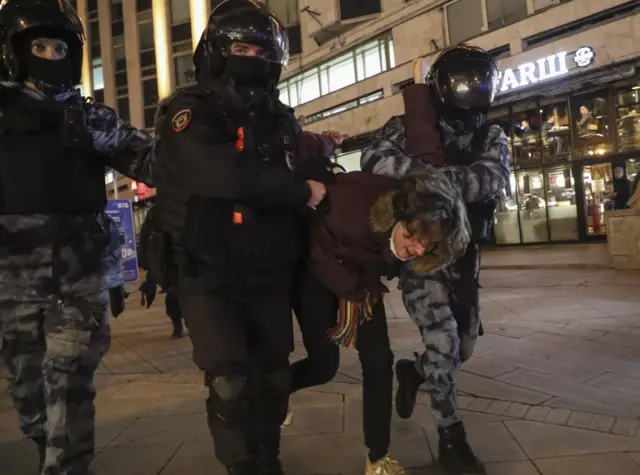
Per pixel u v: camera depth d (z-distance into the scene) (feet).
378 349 7.69
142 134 8.46
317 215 7.32
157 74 108.68
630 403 11.69
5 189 7.61
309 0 75.72
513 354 15.81
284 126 7.48
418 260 6.96
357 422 11.25
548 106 54.60
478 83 8.61
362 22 70.85
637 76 48.85
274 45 7.18
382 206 6.85
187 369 16.46
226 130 6.76
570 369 14.21
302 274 8.02
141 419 12.12
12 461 10.09
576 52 49.93
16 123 7.45
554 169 54.44
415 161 8.86
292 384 8.89
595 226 52.11
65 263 7.82
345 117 72.33
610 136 51.03
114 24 115.14
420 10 64.23
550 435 10.25
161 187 7.17
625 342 16.35
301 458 9.69
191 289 7.01
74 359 7.86
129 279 27.58
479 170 8.66
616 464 8.98
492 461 9.28
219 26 7.07
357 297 7.32
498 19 58.13
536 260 40.34
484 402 12.11
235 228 6.85
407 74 65.31
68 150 7.81
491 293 26.99
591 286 26.61
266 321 7.55
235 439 6.91
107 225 8.61
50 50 7.80
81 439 7.82
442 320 8.86
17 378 8.59
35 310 7.97
